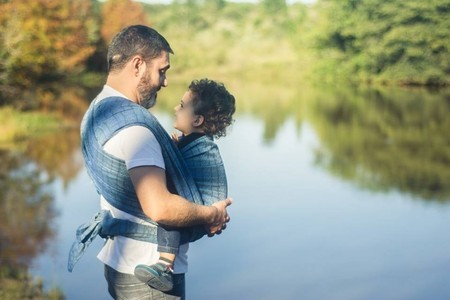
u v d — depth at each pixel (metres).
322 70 60.34
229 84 58.69
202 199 2.48
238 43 91.69
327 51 60.81
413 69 53.06
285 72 72.62
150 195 2.27
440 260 10.43
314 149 22.05
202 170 2.50
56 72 45.16
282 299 8.70
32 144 20.86
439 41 50.53
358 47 57.50
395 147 22.58
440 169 18.48
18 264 9.34
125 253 2.43
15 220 11.80
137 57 2.38
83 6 57.62
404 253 10.75
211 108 2.52
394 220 12.86
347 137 25.09
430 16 50.03
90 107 2.44
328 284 9.33
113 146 2.31
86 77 54.38
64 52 46.88
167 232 2.38
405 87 52.22
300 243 11.13
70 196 13.86
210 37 97.00
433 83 52.88
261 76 71.12
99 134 2.34
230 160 19.56
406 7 51.25
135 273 2.37
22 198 13.60
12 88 30.42
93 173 2.41
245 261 10.13
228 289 9.00
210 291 8.94
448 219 12.94
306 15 86.62
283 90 50.47
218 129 2.55
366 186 16.08
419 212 13.53
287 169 18.22
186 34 99.06
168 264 2.38
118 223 2.41
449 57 51.34
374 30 54.19
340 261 10.30
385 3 53.47
